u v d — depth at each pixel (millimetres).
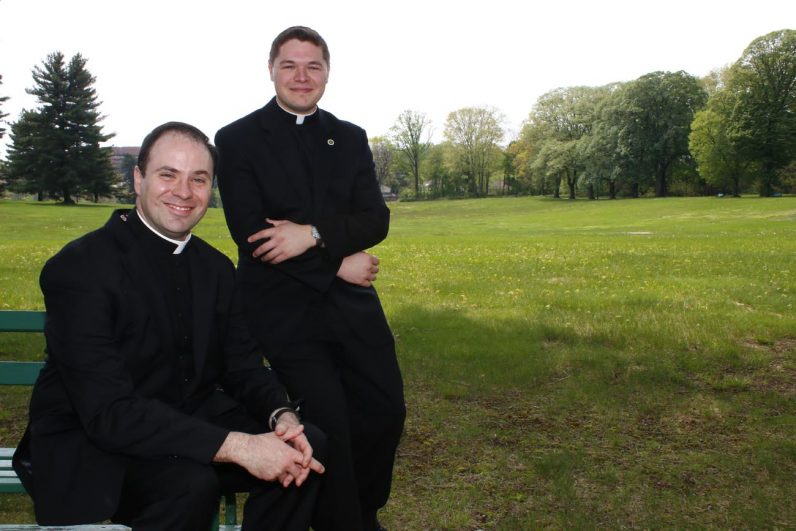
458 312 8922
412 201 111188
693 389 5785
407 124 111812
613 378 6059
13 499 3986
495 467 4422
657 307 9023
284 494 2633
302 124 3209
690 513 3824
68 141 71438
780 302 9352
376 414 3242
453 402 5598
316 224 3090
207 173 2717
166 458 2510
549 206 82812
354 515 3084
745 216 48781
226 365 2957
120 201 78000
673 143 80500
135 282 2617
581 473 4320
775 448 4633
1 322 3098
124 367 2543
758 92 69938
